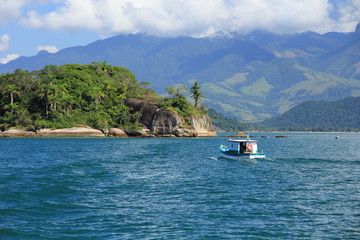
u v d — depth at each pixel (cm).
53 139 12325
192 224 2248
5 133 13538
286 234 2094
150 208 2602
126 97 16325
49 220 2292
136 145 9431
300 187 3416
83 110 15150
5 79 15300
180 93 16062
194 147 8956
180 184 3528
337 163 5475
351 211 2575
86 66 17962
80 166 4762
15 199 2759
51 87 14112
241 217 2398
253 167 4856
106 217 2375
